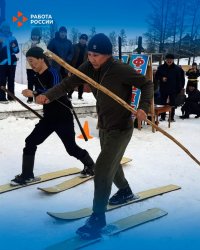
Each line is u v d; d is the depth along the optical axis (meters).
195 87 9.47
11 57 7.63
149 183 4.41
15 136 6.33
